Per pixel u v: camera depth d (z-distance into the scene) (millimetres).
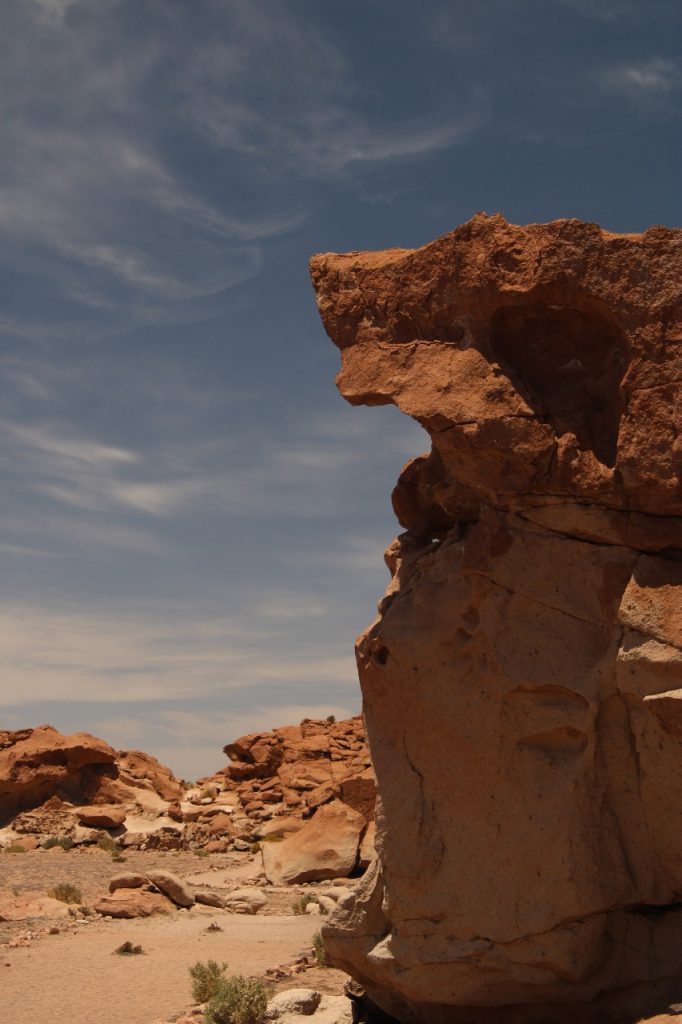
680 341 7848
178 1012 11695
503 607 8555
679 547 8141
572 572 8383
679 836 8016
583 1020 8484
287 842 26656
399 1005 9609
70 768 39062
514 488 8430
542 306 8359
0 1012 11867
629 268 7980
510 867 8398
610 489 8148
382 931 9344
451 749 8773
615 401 8328
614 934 8352
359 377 8742
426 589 9117
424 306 8602
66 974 13891
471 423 8242
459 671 8781
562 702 8312
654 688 7844
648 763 8031
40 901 20328
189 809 38031
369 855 26500
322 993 12117
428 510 9961
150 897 20641
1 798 38031
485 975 8445
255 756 41406
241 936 17062
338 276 8984
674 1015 7582
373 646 9297
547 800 8312
